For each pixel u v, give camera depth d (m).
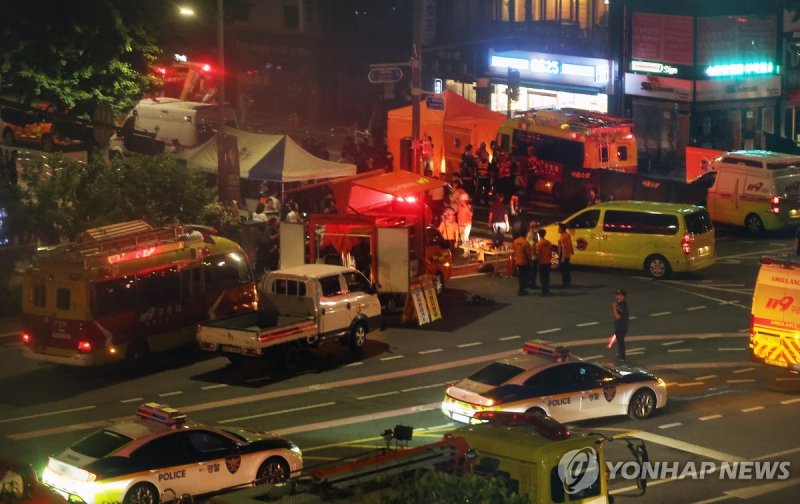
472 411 25.97
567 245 41.66
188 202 41.28
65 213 39.06
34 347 31.84
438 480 11.96
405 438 15.71
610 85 66.50
